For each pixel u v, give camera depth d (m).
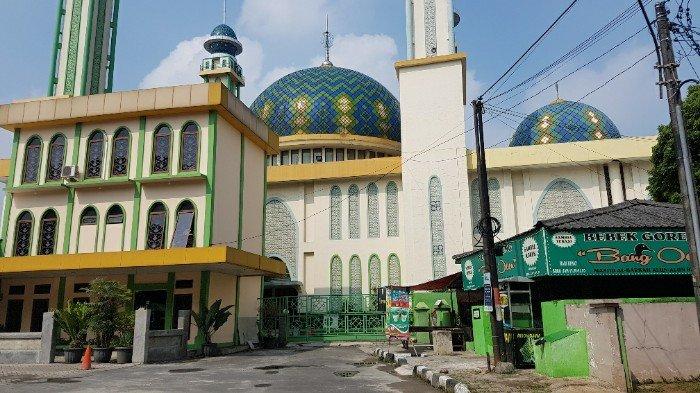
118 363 13.89
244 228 20.28
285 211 29.31
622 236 11.31
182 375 11.25
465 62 28.84
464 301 19.58
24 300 18.73
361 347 19.64
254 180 21.73
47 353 14.10
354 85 35.38
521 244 12.72
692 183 7.18
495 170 27.33
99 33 26.52
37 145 19.36
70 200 18.52
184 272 17.91
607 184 26.52
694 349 8.44
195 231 17.36
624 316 8.52
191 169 17.89
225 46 38.78
